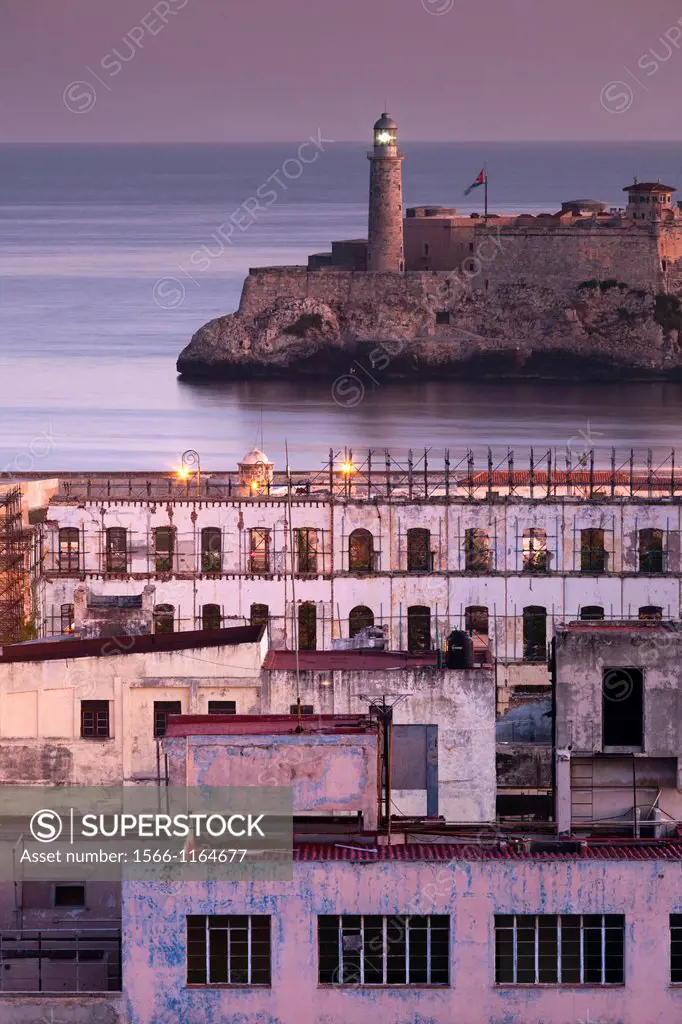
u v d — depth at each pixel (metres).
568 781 132.88
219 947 111.88
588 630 140.75
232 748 117.56
